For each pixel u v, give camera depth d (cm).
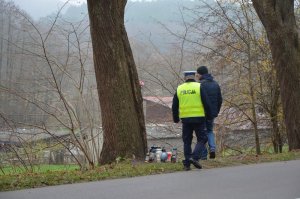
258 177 790
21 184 758
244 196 620
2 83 1709
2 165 1619
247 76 2119
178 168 956
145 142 1257
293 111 1514
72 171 955
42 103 1691
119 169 952
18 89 1714
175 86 2134
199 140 938
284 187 682
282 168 909
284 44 1520
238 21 2088
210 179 784
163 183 754
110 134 1215
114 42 1223
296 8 2108
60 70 1684
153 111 2334
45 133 1686
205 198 611
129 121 1220
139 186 727
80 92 1723
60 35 1675
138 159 1195
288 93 1523
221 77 2184
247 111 2161
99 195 652
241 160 1082
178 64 2138
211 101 1141
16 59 1714
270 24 1534
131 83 1260
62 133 1772
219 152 2100
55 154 1812
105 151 1223
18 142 1666
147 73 2136
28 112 1744
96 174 875
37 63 1703
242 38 2089
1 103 1702
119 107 1212
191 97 927
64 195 657
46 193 679
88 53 1741
